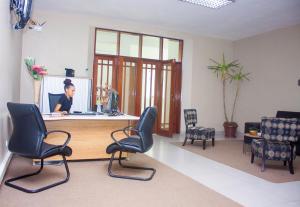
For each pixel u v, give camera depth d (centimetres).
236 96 775
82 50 607
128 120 427
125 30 662
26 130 286
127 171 373
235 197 301
